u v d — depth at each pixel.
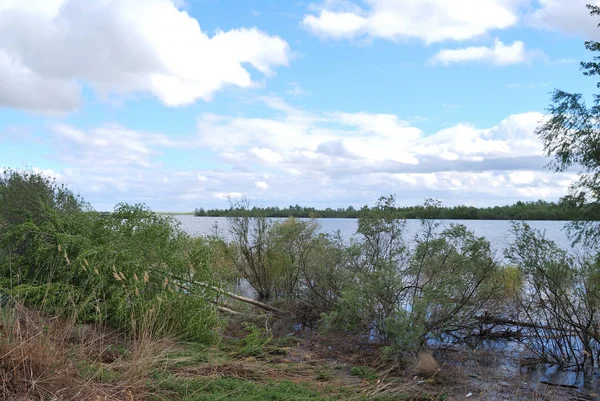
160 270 6.98
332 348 7.38
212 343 6.71
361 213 8.78
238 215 12.05
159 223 7.74
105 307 6.12
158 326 6.33
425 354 6.54
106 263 6.40
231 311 8.81
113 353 5.34
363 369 6.31
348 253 8.59
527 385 6.00
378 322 7.38
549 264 7.40
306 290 9.47
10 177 7.89
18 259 6.90
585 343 6.91
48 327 4.89
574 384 6.10
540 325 7.56
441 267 7.72
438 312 7.14
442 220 8.03
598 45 10.95
